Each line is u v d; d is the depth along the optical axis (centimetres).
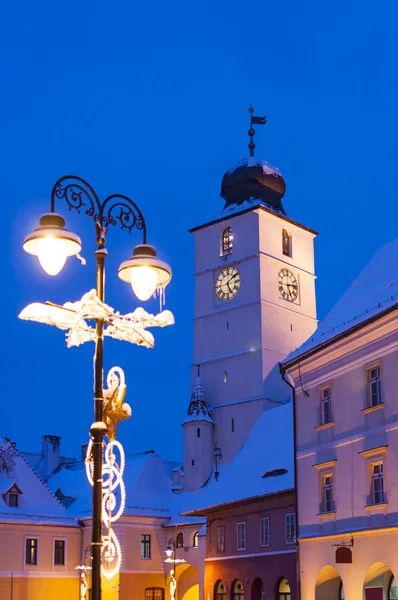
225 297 9212
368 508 3681
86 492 8575
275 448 5503
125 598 7650
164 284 1847
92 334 1800
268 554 4972
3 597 7306
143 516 8000
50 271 1622
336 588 4034
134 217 1805
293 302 9262
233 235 9312
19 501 7794
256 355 8688
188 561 7775
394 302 3672
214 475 8450
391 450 3597
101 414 1644
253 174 9538
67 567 7838
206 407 8819
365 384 3838
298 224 9556
